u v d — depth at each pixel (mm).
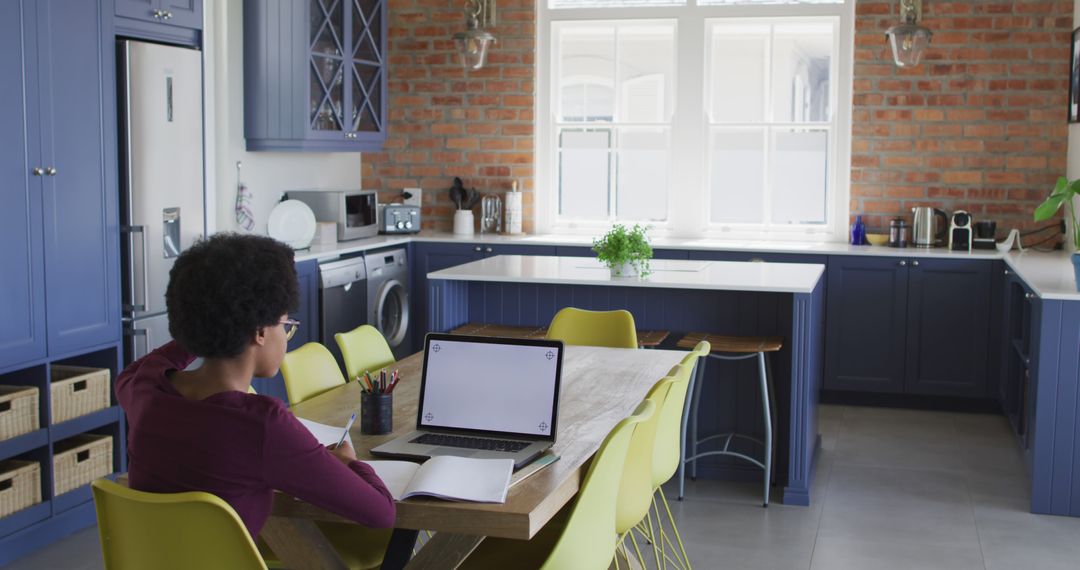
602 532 2369
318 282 5781
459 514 2074
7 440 3748
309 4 5910
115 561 1958
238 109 5910
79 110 4074
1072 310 4184
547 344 2635
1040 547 3932
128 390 2023
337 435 2609
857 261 6199
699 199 6996
